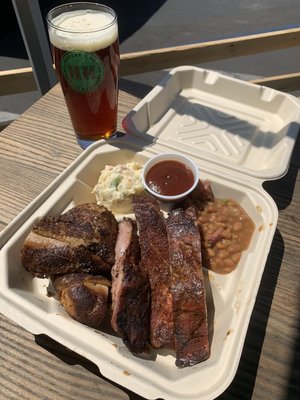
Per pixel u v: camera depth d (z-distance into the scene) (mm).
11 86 574
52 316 296
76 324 293
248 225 384
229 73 1015
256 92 524
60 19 400
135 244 330
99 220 341
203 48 589
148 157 436
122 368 264
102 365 263
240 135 489
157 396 247
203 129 497
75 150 471
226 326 294
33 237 320
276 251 368
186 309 292
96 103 410
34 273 322
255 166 450
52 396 277
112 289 316
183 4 1370
